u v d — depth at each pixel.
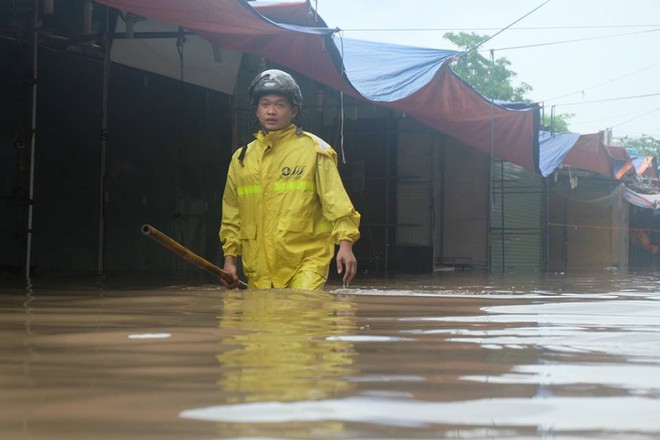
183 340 1.72
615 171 24.97
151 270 10.67
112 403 0.95
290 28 8.46
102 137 8.85
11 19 8.35
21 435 0.77
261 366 1.30
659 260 28.81
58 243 9.55
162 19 7.62
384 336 1.86
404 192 14.73
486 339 1.82
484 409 0.92
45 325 2.10
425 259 14.27
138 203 10.81
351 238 4.32
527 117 15.13
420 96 11.38
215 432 0.79
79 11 9.41
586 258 24.20
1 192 8.75
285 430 0.80
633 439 0.79
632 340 1.83
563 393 1.06
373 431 0.80
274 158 4.45
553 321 2.44
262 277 4.46
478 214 15.60
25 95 7.68
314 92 13.52
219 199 12.30
